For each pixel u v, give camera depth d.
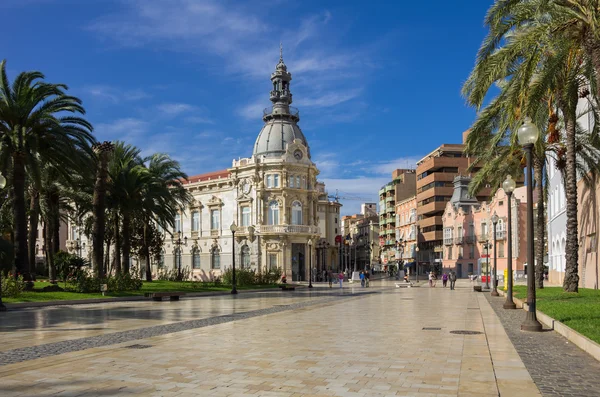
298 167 75.75
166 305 30.41
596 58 18.25
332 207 124.31
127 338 14.80
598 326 13.99
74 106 36.75
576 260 28.08
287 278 73.06
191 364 10.34
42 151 35.78
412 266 117.94
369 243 156.25
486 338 14.02
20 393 8.03
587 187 36.94
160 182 49.75
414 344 12.94
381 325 17.47
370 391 8.13
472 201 97.50
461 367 9.97
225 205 79.06
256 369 9.83
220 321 19.66
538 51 19.61
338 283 74.56
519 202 79.44
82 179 43.59
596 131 29.75
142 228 61.47
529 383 8.63
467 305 27.67
